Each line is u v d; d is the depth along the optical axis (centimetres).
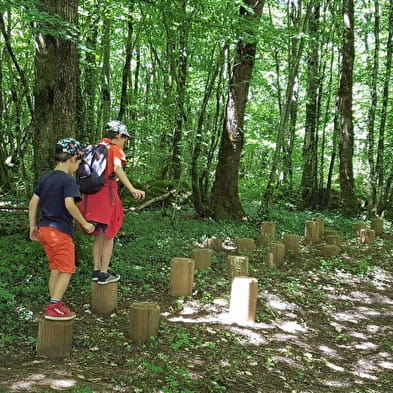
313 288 711
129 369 396
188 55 1012
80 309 506
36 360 389
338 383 449
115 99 1571
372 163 1310
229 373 421
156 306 452
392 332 596
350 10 1356
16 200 1077
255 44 1032
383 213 1349
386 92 1295
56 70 634
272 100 1755
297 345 514
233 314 536
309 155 1545
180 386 381
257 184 1590
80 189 487
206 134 1095
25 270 586
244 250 814
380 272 842
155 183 1211
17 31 1284
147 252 739
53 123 662
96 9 949
